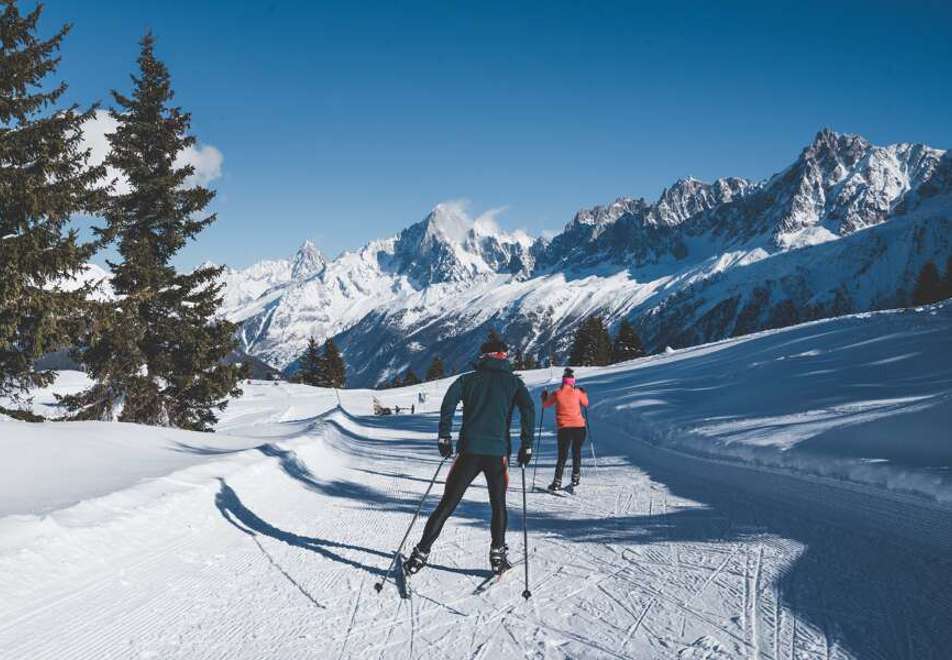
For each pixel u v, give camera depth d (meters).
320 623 4.09
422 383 80.56
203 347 20.86
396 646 3.69
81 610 4.21
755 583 4.47
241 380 23.20
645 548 5.60
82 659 3.52
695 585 4.53
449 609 4.30
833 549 5.09
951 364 12.38
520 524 6.94
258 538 6.46
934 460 6.81
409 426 29.28
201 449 12.06
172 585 4.84
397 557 4.93
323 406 50.53
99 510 6.02
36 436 9.38
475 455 4.91
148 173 20.39
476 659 3.48
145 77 21.11
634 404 19.36
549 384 35.94
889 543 5.09
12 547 4.68
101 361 19.09
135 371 19.70
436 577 5.05
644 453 12.30
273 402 55.66
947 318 20.41
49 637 3.77
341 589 4.80
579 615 4.09
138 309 19.09
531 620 4.04
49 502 6.06
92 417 19.30
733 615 3.93
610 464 11.34
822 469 8.03
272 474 10.23
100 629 3.94
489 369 5.15
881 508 6.14
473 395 5.09
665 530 6.20
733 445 10.48
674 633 3.71
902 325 21.30
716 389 18.75
